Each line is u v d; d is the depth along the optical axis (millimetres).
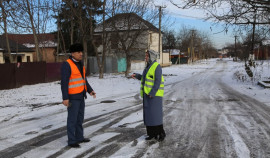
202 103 8406
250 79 16797
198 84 15016
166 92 11352
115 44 21484
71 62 4047
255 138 4609
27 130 5305
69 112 4152
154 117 4277
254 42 12172
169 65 45344
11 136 4883
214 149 4078
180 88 12945
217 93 10938
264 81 13969
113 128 5363
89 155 3844
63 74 3939
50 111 7258
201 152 3957
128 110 7305
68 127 4180
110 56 26984
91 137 4742
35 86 14562
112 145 4281
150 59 4344
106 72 26594
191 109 7391
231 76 21484
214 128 5305
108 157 3758
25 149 4148
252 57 23156
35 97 10227
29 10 16688
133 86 14125
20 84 14398
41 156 3830
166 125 5594
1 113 7047
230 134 4863
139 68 32125
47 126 5617
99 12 18594
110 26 19438
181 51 69375
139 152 3953
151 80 4223
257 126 5418
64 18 20266
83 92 4227
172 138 4648
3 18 11008
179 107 7719
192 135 4832
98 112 7055
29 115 6762
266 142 4383
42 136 4867
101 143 4387
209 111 7078
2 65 13188
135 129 5266
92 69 25500
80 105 4305
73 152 3979
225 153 3906
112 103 8539
